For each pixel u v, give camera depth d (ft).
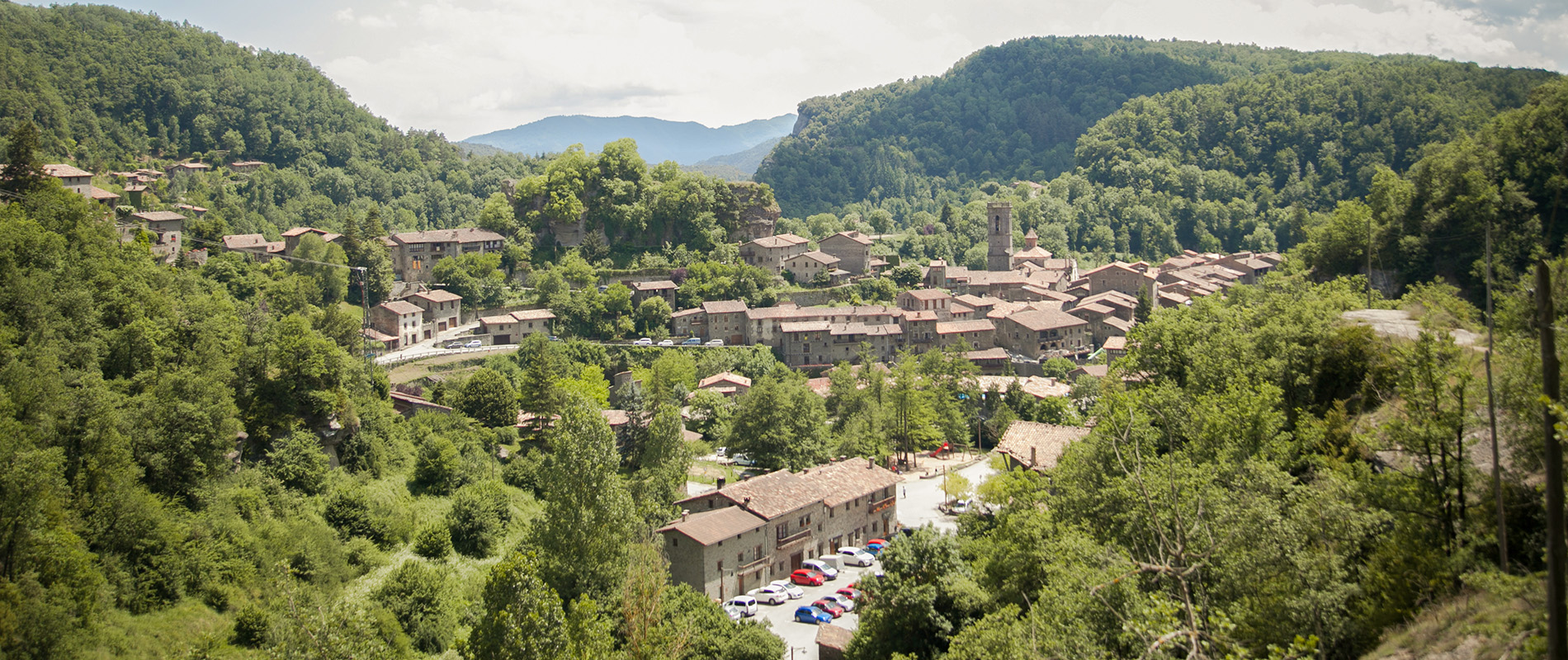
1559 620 70.13
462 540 290.56
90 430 226.58
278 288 465.06
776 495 302.45
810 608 255.91
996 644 133.39
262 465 284.61
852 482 327.06
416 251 655.76
